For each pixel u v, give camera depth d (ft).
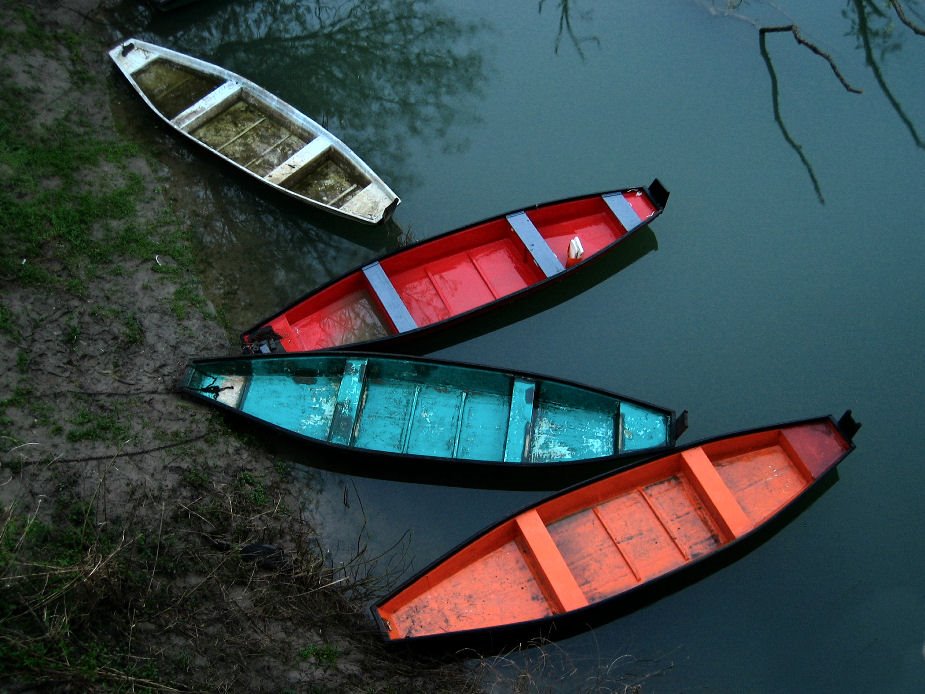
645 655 30.14
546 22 47.19
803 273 39.52
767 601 31.58
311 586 28.99
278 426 31.45
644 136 43.14
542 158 42.14
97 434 30.04
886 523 33.47
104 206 36.37
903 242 40.57
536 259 36.29
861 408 36.04
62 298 32.89
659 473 32.19
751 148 43.11
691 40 46.98
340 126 42.63
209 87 41.50
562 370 36.68
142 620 26.20
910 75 46.29
